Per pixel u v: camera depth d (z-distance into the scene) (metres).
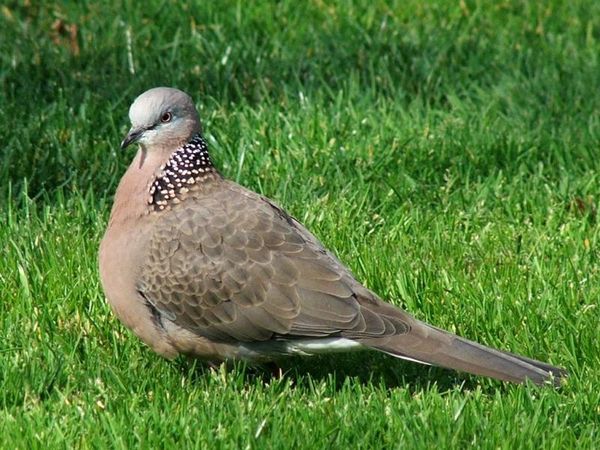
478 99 15.12
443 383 10.04
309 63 15.62
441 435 8.87
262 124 13.88
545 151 13.82
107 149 13.35
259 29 16.61
